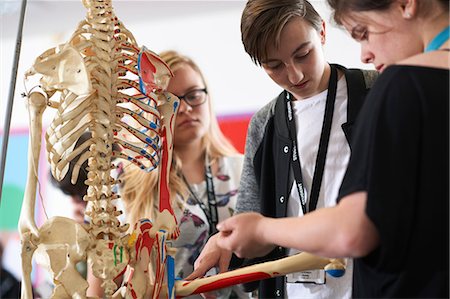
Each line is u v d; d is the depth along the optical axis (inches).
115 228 55.7
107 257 53.4
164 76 59.6
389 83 38.4
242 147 126.2
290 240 40.1
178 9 130.8
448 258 37.3
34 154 54.7
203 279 56.0
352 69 68.4
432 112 37.4
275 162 68.6
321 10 79.0
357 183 37.5
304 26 61.6
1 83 134.1
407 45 40.7
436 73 38.2
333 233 37.6
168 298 55.3
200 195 83.9
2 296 113.0
